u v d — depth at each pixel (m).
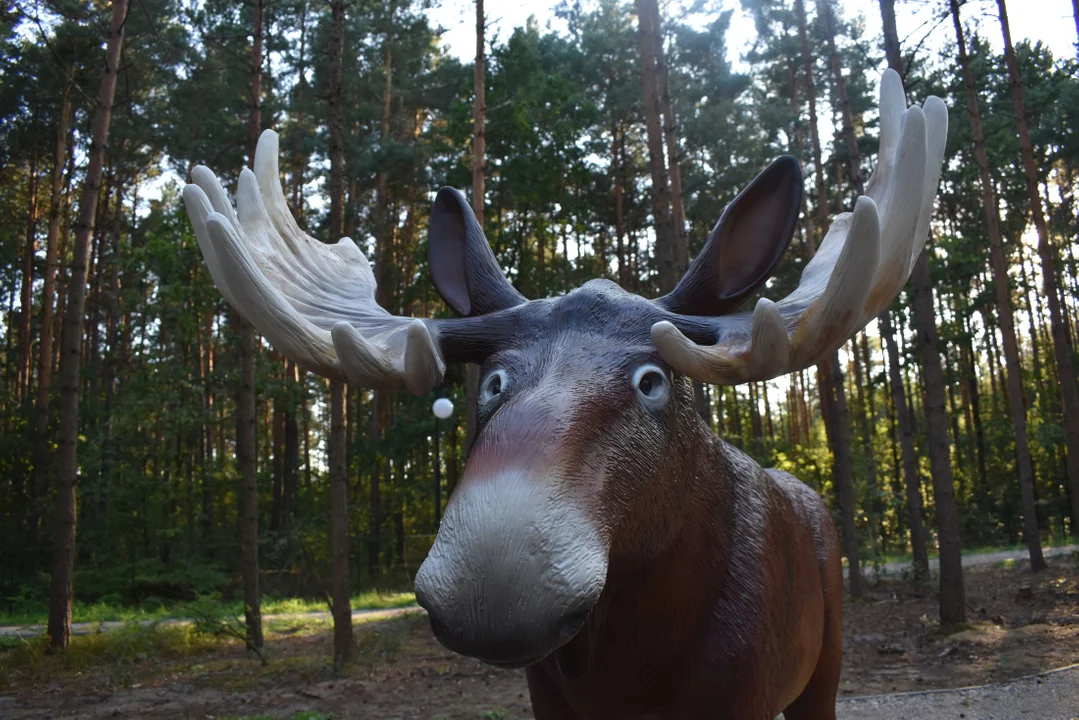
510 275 19.64
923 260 10.00
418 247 21.55
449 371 19.50
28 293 24.89
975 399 30.67
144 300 19.89
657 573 2.10
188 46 20.58
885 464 33.97
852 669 7.97
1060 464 28.06
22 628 14.14
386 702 7.46
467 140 18.58
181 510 22.94
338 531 9.22
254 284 2.01
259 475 27.48
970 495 30.73
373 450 23.58
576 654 2.08
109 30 10.49
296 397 18.92
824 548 3.14
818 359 1.92
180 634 11.49
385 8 23.02
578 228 21.52
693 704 2.21
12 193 27.27
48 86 20.42
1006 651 8.20
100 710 7.55
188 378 19.55
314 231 23.12
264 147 2.70
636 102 22.67
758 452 23.17
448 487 28.59
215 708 7.52
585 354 1.96
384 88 23.70
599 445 1.77
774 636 2.33
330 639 11.66
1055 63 16.48
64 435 10.26
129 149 23.38
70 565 10.21
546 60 20.94
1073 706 6.00
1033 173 13.32
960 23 13.30
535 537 1.52
